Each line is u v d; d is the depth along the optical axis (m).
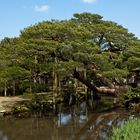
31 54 37.72
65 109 44.38
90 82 44.31
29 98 48.91
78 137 26.62
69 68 35.69
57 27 37.38
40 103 44.56
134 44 43.41
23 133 28.66
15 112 39.06
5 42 50.62
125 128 19.08
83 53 36.78
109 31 43.56
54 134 28.05
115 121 33.34
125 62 41.47
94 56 37.22
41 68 40.12
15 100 46.72
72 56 37.59
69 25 39.56
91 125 31.95
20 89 58.09
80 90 58.97
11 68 37.34
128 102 42.47
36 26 38.72
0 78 37.28
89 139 25.69
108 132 28.05
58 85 51.00
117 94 44.31
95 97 55.94
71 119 36.00
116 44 42.81
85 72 41.66
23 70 37.69
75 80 55.44
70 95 50.59
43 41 36.47
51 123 33.56
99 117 36.66
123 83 44.31
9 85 55.06
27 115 38.53
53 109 43.94
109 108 43.50
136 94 42.09
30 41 36.97
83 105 48.66
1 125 32.66
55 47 36.44
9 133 28.75
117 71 38.47
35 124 33.12
